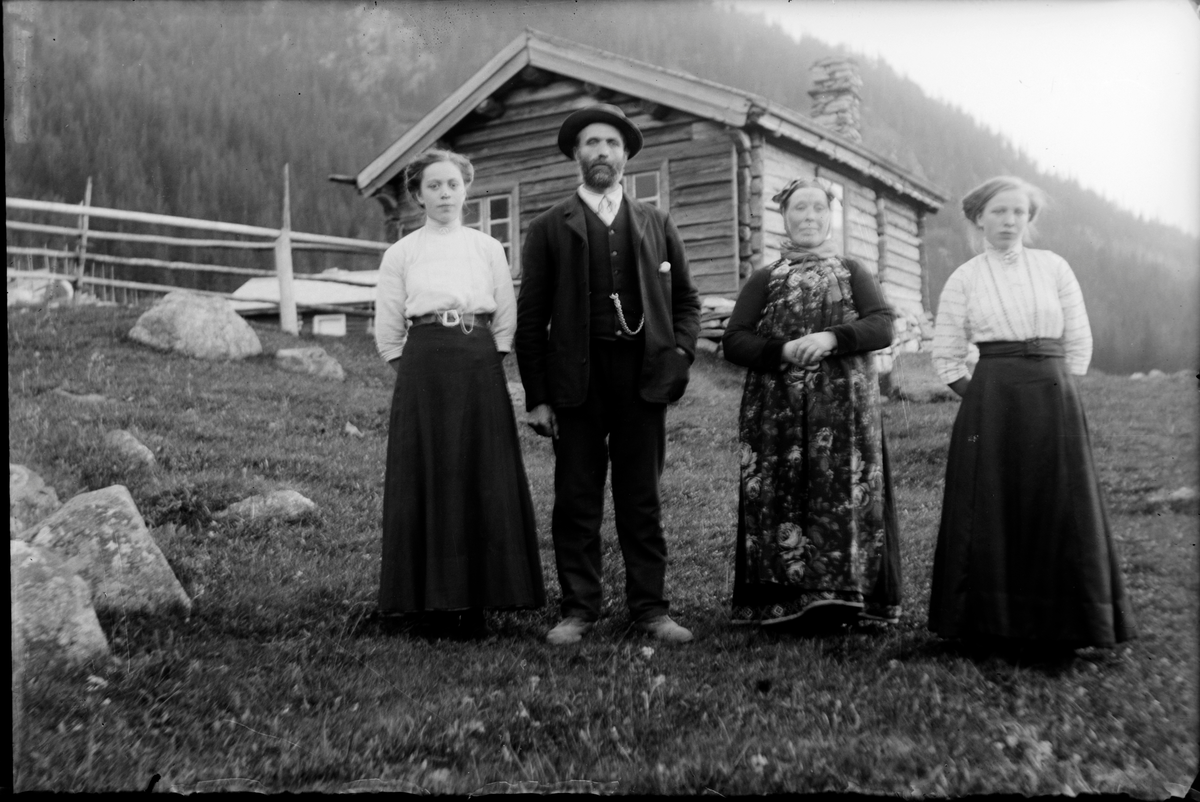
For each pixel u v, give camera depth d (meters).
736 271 9.16
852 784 2.40
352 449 6.08
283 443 6.00
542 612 3.78
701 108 9.04
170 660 3.02
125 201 11.33
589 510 3.55
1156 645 3.35
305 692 2.88
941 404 7.21
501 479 3.48
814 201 3.61
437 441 3.47
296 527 4.55
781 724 2.71
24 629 2.84
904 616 3.70
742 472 3.56
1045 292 3.26
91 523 3.48
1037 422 3.18
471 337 3.54
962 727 2.70
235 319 8.30
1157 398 6.61
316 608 3.63
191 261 11.73
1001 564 3.15
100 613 3.29
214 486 4.82
